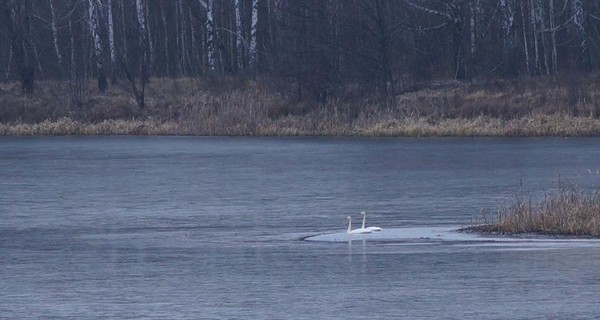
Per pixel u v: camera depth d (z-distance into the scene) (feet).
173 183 373.40
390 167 422.00
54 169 435.53
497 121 589.32
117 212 293.02
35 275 188.44
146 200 322.55
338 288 170.40
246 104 640.17
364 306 156.15
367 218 269.44
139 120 652.89
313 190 342.85
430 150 499.10
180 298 164.76
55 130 643.45
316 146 533.55
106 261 204.03
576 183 343.87
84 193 345.51
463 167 416.05
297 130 601.62
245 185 362.33
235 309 155.63
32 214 291.17
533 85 645.10
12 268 196.85
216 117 625.82
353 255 205.36
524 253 201.57
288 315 151.02
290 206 300.20
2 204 316.81
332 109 627.05
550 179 363.35
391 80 643.04
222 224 263.08
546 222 231.30
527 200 299.17
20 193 347.56
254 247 220.64
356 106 629.92
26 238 241.55
